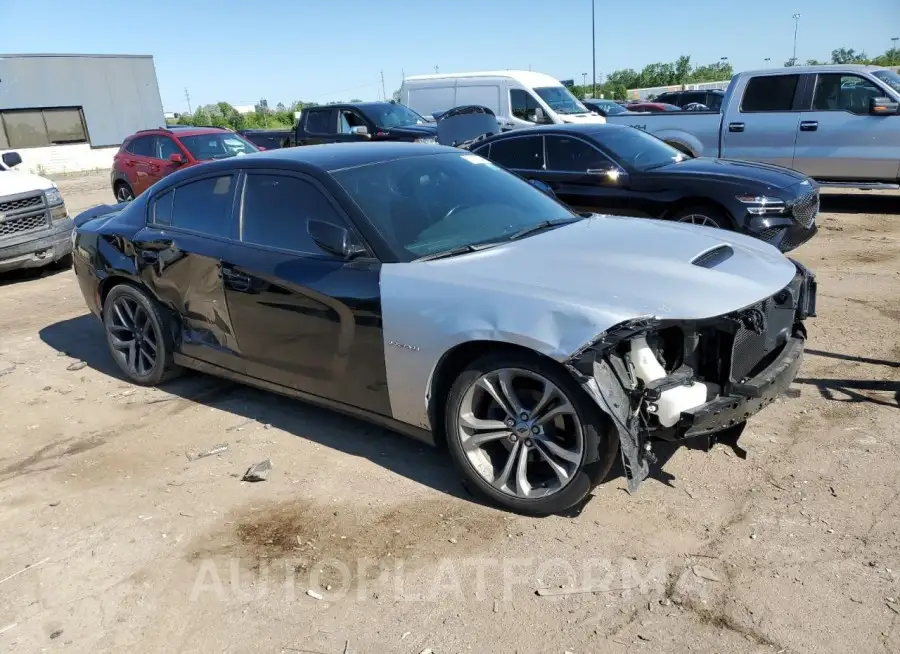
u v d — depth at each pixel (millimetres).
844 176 10117
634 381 2998
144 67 34062
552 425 3217
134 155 14164
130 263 4910
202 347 4641
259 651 2617
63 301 7855
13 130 30375
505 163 8430
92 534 3396
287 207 4066
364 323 3562
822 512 3158
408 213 3877
